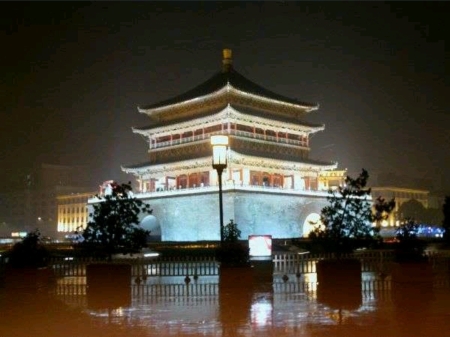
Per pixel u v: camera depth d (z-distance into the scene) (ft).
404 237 137.90
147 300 113.60
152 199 408.67
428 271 133.59
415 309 96.22
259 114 403.95
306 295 117.80
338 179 506.07
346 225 156.25
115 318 91.71
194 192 382.01
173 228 394.93
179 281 156.76
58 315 94.89
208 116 391.45
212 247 295.69
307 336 75.72
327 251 156.87
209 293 124.16
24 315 95.14
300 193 401.49
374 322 84.94
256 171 402.72
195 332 79.56
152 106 437.58
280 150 415.64
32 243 136.98
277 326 83.30
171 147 421.59
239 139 387.75
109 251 148.56
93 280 131.23
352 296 114.21
